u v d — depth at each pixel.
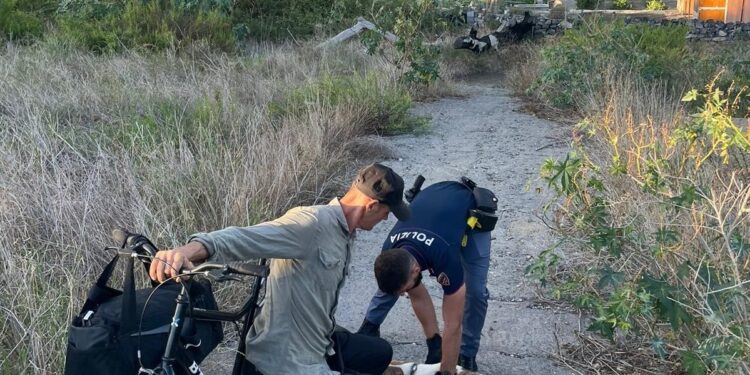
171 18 14.17
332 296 3.24
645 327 4.69
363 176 3.23
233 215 5.64
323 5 18.72
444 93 12.57
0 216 5.14
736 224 4.53
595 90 10.52
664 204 4.57
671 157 5.81
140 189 5.87
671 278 4.66
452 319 3.85
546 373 4.51
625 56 11.15
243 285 4.86
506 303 5.33
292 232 3.07
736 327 3.94
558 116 10.77
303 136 7.76
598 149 7.30
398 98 9.98
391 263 3.48
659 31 13.16
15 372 3.82
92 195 5.55
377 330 4.48
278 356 3.19
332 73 11.98
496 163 8.42
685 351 4.07
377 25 12.62
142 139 6.86
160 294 3.07
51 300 4.19
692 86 10.80
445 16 17.45
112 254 4.91
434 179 7.86
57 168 5.67
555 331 4.96
